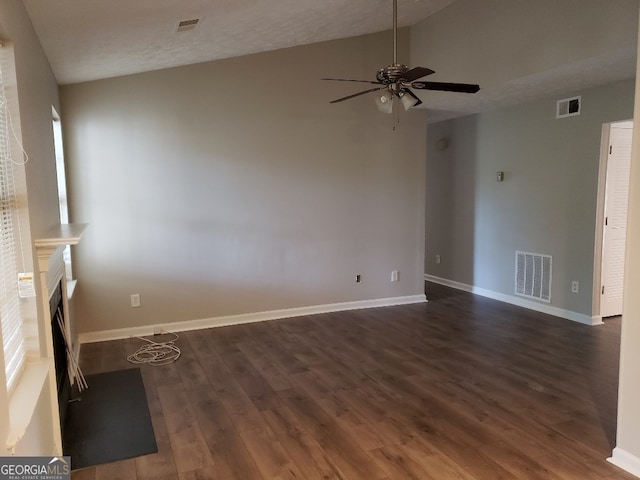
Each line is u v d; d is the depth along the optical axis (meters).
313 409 3.17
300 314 5.52
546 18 4.02
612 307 5.21
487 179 6.27
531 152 5.59
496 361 4.00
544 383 3.54
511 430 2.86
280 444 2.74
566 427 2.89
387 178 5.82
